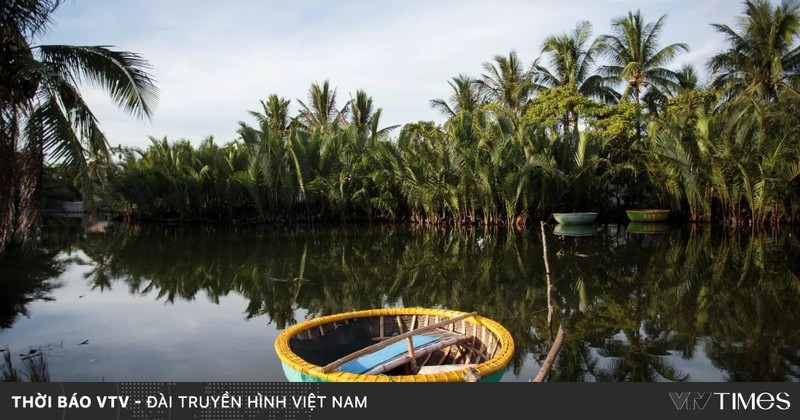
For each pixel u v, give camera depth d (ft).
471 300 28.66
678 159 64.18
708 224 67.41
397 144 80.59
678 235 59.11
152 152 88.53
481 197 70.44
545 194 72.28
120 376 17.54
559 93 81.30
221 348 20.65
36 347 20.86
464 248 50.85
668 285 31.71
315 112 116.37
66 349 20.54
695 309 25.79
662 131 68.33
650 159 72.23
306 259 44.65
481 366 13.16
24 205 24.58
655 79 88.17
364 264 41.83
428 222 79.00
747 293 29.17
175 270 39.73
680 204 75.20
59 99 26.17
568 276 35.22
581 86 91.04
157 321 24.88
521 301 28.25
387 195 78.48
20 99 24.77
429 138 76.07
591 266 38.83
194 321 24.84
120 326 23.99
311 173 80.38
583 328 22.81
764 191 58.59
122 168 87.56
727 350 19.65
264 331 23.09
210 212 87.86
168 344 21.20
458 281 34.30
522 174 65.92
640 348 19.97
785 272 35.27
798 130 56.18
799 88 76.89
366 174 80.07
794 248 46.68
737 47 81.76
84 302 29.04
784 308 25.76
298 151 77.66
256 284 33.99
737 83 84.17
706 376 17.02
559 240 55.88
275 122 112.78
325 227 77.25
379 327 18.79
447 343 16.60
